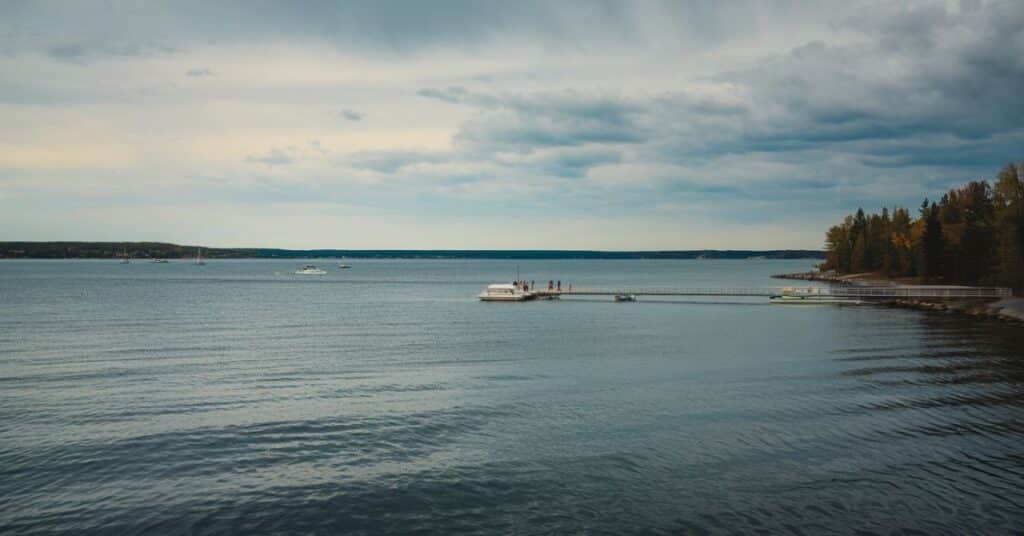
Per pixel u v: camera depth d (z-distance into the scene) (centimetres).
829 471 2639
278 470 2698
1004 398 3784
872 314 9181
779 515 2259
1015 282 10531
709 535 2127
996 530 2141
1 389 4166
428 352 5769
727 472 2641
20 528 2192
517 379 4475
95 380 4462
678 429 3216
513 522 2228
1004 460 2745
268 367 4994
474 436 3130
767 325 7819
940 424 3256
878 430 3167
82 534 2158
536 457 2833
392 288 17700
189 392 4084
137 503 2386
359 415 3509
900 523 2195
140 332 7281
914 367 4806
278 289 16900
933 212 15588
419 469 2703
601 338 6694
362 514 2298
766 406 3644
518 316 9225
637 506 2339
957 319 8350
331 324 8200
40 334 7031
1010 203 10969
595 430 3216
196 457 2848
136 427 3288
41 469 2705
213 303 11756
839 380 4344
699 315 9212
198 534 2162
